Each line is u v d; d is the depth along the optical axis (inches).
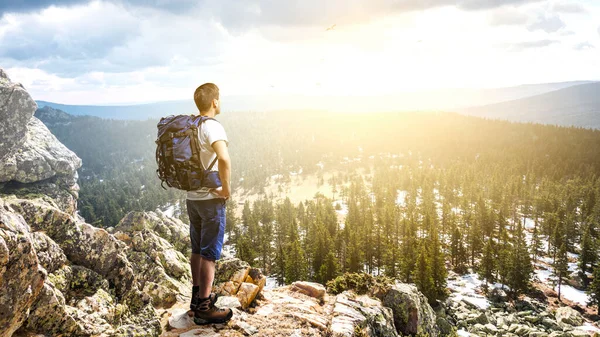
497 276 2910.9
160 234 802.2
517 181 5890.8
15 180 1156.5
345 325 253.8
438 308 2150.6
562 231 3885.3
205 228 175.8
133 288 244.2
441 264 2308.1
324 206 5802.2
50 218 229.8
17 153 1155.9
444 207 4485.7
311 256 3129.9
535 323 2219.5
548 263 3575.3
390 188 6771.7
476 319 2101.4
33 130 1316.4
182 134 158.2
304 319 239.6
